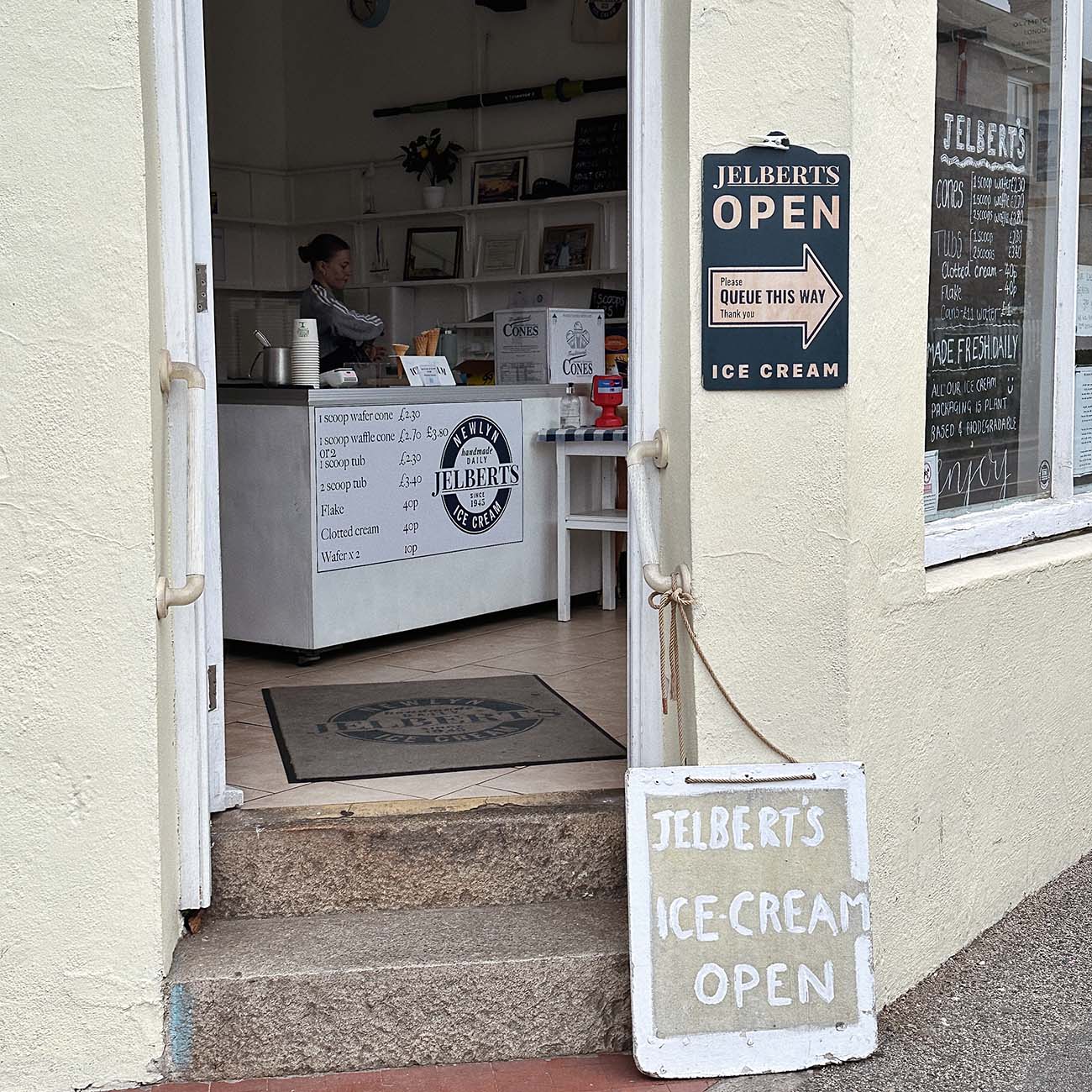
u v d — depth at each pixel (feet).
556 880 10.81
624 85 27.58
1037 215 13.73
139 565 8.91
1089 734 14.06
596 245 28.37
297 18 32.42
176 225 9.54
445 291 30.94
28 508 8.73
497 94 29.14
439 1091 9.36
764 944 9.80
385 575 17.54
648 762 11.06
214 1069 9.52
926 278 11.02
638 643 10.96
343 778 11.95
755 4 9.68
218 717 10.77
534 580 20.02
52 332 8.66
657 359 10.62
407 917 10.53
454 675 16.30
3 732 8.85
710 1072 9.57
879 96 10.21
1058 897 13.16
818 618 10.16
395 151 31.30
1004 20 12.76
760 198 9.79
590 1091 9.37
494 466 19.08
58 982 9.12
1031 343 13.85
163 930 9.31
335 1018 9.61
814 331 9.93
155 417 9.05
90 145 8.59
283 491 16.63
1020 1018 10.65
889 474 10.64
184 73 9.55
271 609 16.93
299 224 32.71
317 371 17.17
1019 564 12.60
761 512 10.05
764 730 10.20
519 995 9.78
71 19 8.50
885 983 10.84
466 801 11.10
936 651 11.35
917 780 11.18
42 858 9.00
